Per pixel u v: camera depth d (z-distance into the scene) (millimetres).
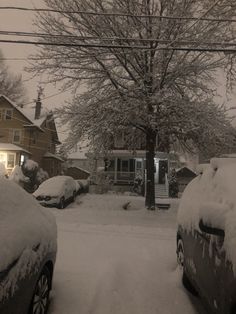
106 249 8484
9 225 3881
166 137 20578
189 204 5949
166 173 34594
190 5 17562
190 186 6457
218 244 4098
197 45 17531
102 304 5219
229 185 4484
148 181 20031
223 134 19344
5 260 3465
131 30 17984
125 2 18047
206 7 14477
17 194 4656
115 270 6430
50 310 4965
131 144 21703
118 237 10211
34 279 4145
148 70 18797
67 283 5941
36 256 4203
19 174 31281
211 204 4031
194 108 18438
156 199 25906
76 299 5344
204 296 4574
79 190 25344
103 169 38094
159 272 6645
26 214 4496
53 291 5590
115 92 18875
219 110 19266
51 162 50594
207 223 3914
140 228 12203
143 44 18250
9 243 3643
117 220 16156
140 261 7363
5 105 46969
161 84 19203
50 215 5367
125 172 37312
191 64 18688
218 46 17281
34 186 31719
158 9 17984
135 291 5719
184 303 5344
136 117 18609
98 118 18781
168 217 17516
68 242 9180
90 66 18672
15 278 3590
